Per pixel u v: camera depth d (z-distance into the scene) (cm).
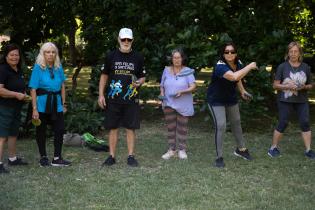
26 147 707
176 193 495
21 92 575
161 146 721
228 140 765
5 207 449
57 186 515
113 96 591
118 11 927
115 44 900
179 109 634
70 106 800
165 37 880
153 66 866
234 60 580
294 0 1003
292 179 548
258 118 957
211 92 594
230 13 969
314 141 761
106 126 601
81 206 457
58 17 1087
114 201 470
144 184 524
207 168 592
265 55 835
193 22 882
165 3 923
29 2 1044
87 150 694
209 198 482
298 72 634
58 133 598
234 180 542
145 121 940
